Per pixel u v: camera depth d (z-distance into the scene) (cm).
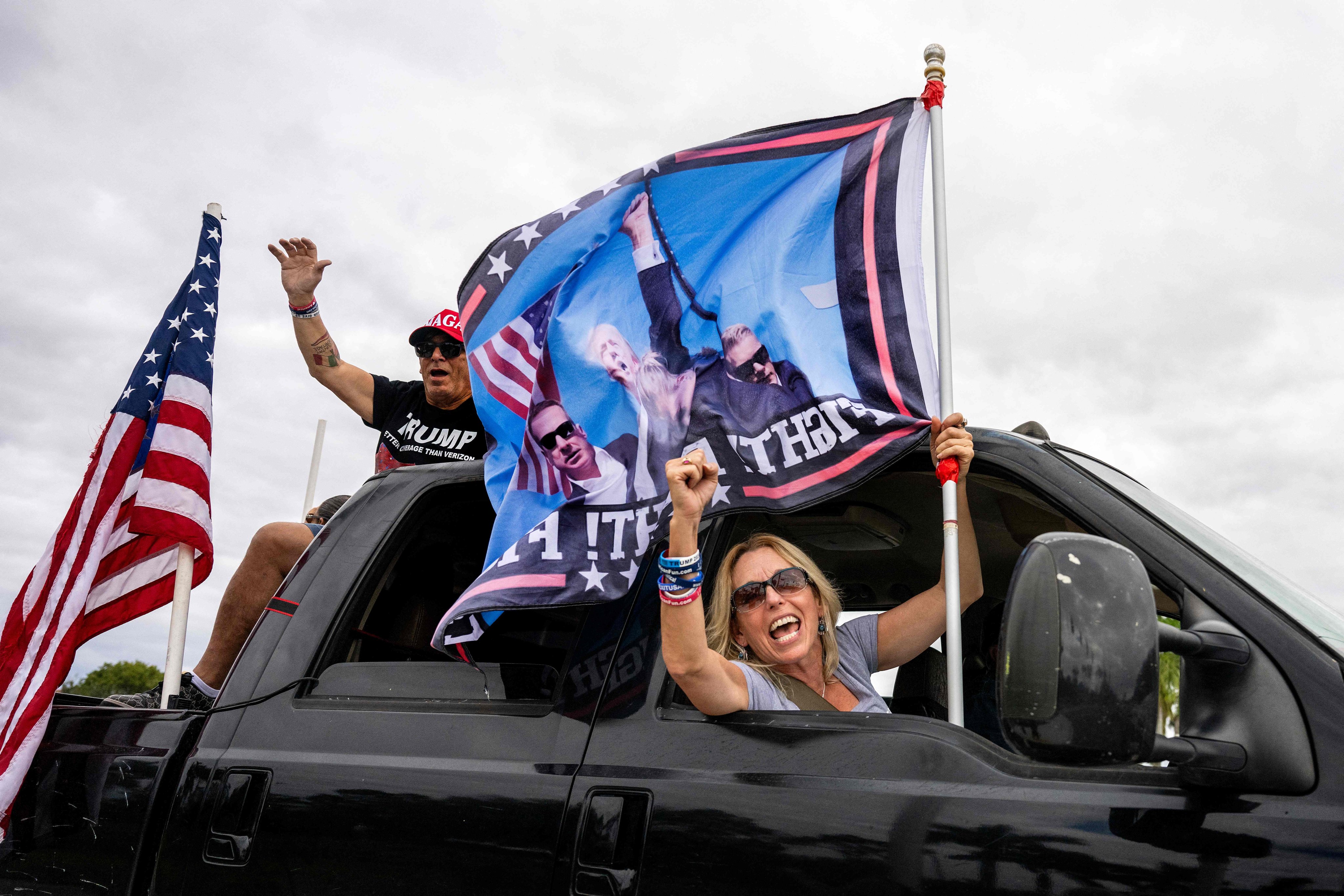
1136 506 185
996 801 161
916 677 262
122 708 258
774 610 223
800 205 272
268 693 238
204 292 362
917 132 269
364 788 208
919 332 250
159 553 348
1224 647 148
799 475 229
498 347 273
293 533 327
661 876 175
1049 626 128
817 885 165
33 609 328
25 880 246
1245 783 143
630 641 209
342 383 442
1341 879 133
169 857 223
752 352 254
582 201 283
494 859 190
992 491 246
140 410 347
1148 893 145
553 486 242
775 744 183
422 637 264
